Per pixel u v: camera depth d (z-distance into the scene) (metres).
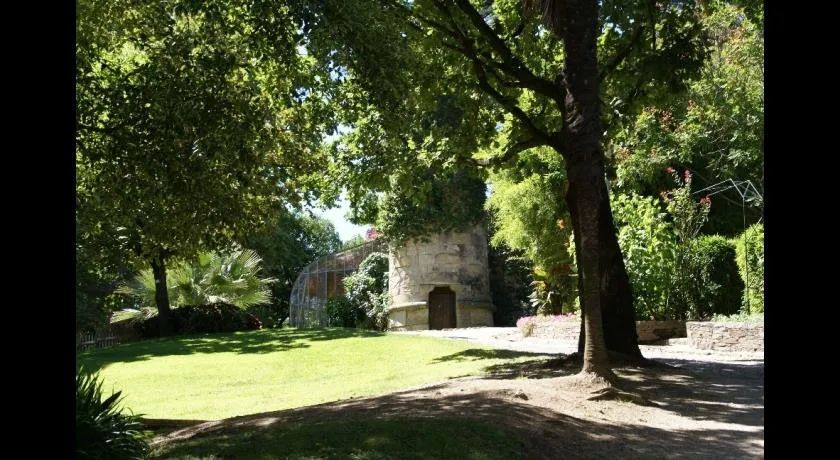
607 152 17.05
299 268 46.56
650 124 21.17
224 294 29.48
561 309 22.33
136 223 9.87
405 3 12.78
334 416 7.25
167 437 7.67
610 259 11.55
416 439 5.75
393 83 9.05
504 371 11.55
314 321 32.38
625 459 5.82
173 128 8.30
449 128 14.32
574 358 11.27
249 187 9.68
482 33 12.09
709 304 17.30
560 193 21.62
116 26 9.43
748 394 9.05
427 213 29.73
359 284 31.75
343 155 13.66
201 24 9.25
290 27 8.40
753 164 22.09
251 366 16.38
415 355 15.90
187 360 17.78
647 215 17.56
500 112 13.80
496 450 5.58
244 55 9.45
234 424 7.60
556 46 13.34
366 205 19.12
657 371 10.74
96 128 8.60
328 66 8.82
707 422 7.46
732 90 20.97
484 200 30.52
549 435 6.31
